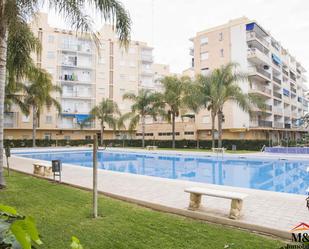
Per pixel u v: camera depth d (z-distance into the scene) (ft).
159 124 144.15
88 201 22.36
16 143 121.19
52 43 141.90
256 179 48.52
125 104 159.12
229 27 128.26
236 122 119.24
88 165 66.95
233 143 103.55
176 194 25.05
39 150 96.53
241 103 87.86
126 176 36.04
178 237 14.57
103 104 125.29
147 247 13.24
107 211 19.39
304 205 21.54
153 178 34.24
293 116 190.70
